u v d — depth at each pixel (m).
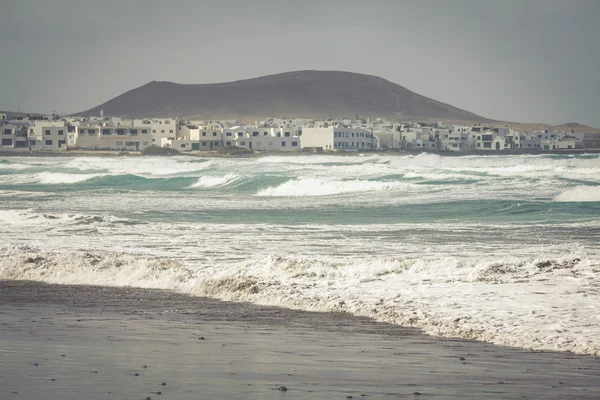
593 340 32.38
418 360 29.23
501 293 42.34
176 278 52.47
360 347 31.81
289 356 29.75
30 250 65.38
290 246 73.31
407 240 78.31
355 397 23.08
